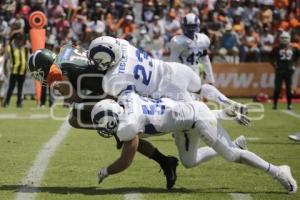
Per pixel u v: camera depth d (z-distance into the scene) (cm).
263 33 5919
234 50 5575
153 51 5512
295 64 5362
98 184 1952
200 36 2984
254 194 1817
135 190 1866
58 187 1905
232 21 6078
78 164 2308
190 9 6044
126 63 1827
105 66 1809
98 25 5556
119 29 5828
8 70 4734
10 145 2781
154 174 2122
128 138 1753
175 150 2716
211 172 2177
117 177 2067
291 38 5869
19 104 4697
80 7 6078
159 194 1808
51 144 2828
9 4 6000
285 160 2444
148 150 1878
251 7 6244
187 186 1936
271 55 4719
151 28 5950
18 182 1973
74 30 5822
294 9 6519
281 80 4697
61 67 1834
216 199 1745
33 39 4431
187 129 1838
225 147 1816
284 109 4750
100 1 6191
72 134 3206
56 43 5100
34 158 2428
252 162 1819
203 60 3027
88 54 1816
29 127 3500
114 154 2552
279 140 3053
